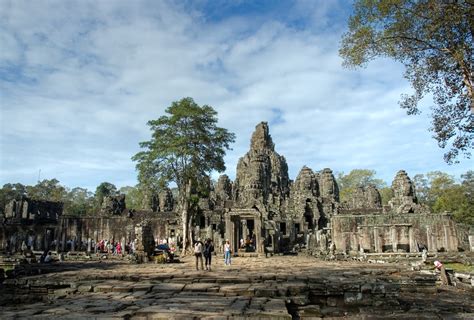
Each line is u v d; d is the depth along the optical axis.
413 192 53.31
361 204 67.44
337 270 21.36
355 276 18.64
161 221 57.97
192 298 13.57
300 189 60.91
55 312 11.40
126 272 20.95
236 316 10.57
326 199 61.00
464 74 16.48
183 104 43.91
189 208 46.06
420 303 14.36
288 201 60.97
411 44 17.67
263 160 59.59
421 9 16.08
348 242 43.94
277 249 45.12
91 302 13.10
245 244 43.66
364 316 12.02
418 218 44.41
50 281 17.95
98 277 18.77
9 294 17.23
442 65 17.42
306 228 55.59
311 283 16.23
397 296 15.34
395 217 44.75
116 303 12.68
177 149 42.50
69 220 57.53
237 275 18.36
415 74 18.25
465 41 15.70
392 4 16.62
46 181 94.19
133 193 96.94
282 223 56.16
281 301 13.01
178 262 30.22
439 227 43.81
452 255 33.75
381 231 43.09
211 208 61.59
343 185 102.38
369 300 14.93
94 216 58.19
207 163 45.03
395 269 21.39
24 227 53.94
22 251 40.81
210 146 45.03
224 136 45.91
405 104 18.72
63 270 24.31
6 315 11.04
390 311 13.61
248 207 43.09
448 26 15.53
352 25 18.22
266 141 72.44
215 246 44.16
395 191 54.59
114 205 65.38
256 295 14.48
